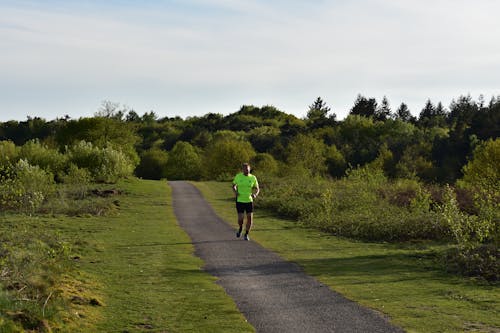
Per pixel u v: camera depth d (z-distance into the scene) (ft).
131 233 56.18
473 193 70.64
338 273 35.19
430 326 22.66
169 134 457.68
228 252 43.65
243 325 22.65
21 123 426.92
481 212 50.37
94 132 193.57
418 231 54.80
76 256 39.45
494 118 261.44
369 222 56.34
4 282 24.48
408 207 73.10
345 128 409.69
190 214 78.69
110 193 107.24
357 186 90.74
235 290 29.68
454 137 276.82
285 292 29.27
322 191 91.86
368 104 531.09
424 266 38.37
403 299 27.78
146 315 24.22
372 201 73.82
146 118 535.60
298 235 56.59
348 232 57.31
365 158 297.53
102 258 39.83
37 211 74.79
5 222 61.98
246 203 50.60
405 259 41.42
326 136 393.91
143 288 29.84
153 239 51.49
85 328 21.79
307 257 41.81
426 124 502.38
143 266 36.78
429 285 31.55
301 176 139.74
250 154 251.60
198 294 28.50
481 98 476.13
